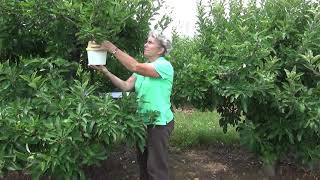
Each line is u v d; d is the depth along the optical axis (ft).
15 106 8.33
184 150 12.83
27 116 8.28
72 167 8.20
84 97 8.25
